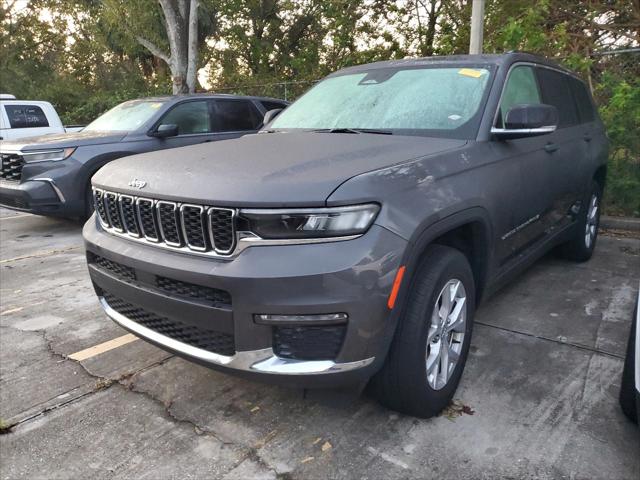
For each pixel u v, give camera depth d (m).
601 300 4.35
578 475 2.33
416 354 2.48
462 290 2.83
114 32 20.83
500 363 3.32
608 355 3.41
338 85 4.04
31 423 2.79
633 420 2.68
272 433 2.67
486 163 3.02
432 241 2.74
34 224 7.78
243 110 8.62
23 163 6.60
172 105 7.75
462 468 2.38
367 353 2.27
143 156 3.05
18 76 26.05
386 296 2.24
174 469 2.43
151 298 2.55
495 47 8.20
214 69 24.41
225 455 2.51
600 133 5.27
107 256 2.79
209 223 2.30
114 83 25.75
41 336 3.85
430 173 2.60
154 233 2.56
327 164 2.48
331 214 2.18
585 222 5.00
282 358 2.28
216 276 2.24
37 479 2.38
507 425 2.69
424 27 16.44
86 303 4.50
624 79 7.21
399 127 3.33
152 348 3.62
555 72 4.50
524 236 3.68
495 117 3.25
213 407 2.90
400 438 2.60
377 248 2.21
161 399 3.00
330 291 2.14
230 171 2.45
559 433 2.61
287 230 2.20
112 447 2.59
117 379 3.22
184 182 2.45
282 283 2.15
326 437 2.63
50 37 27.17
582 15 8.72
